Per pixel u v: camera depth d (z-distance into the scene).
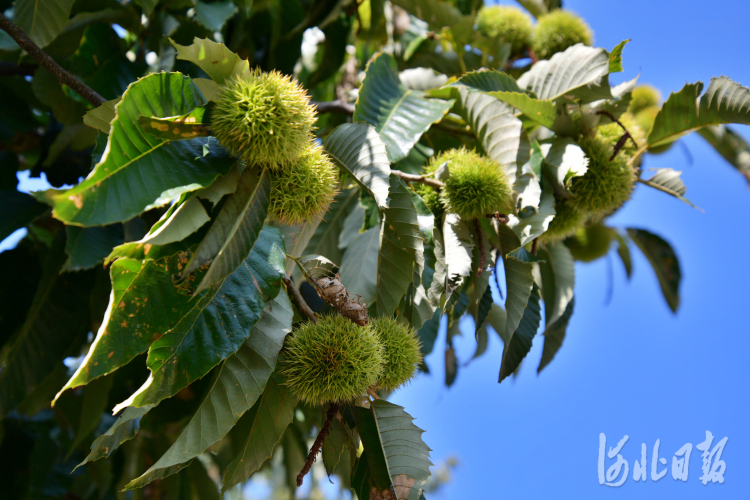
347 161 0.54
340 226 0.78
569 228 0.65
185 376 0.48
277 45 0.81
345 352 0.50
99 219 0.42
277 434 0.52
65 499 0.90
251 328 0.49
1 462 0.82
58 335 0.70
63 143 0.74
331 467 0.55
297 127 0.48
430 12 0.83
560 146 0.64
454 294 0.59
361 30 0.96
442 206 0.60
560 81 0.65
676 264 0.84
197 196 0.46
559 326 0.74
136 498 0.88
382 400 0.54
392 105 0.65
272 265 0.51
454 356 0.83
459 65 0.85
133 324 0.47
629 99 0.65
